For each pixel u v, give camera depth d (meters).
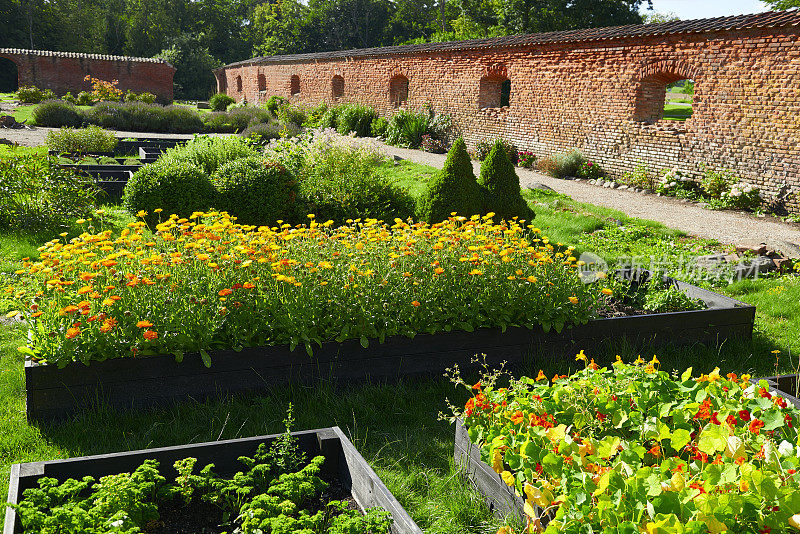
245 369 3.66
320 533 2.27
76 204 8.02
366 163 9.91
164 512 2.45
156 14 60.19
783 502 1.76
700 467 2.17
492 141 16.72
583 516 1.95
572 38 13.83
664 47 12.03
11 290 4.05
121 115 22.42
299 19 58.00
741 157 10.88
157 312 3.55
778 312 5.70
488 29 38.75
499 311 4.20
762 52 10.38
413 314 4.00
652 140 12.45
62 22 52.31
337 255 4.23
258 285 3.84
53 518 2.03
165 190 7.86
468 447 2.90
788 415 2.56
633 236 8.54
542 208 9.84
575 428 2.55
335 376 3.86
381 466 3.09
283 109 25.78
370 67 22.05
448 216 7.57
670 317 4.61
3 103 28.53
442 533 2.54
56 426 3.30
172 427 3.31
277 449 2.72
